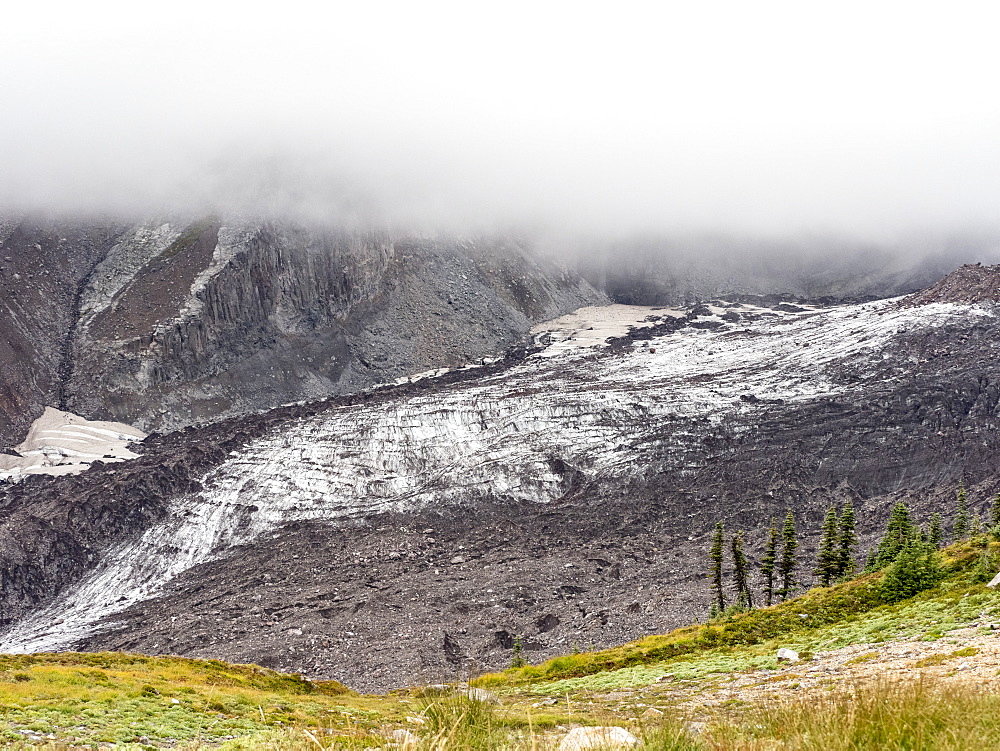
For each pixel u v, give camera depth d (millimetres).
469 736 16109
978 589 64625
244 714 43688
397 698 68062
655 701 49781
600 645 155125
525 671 83688
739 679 54938
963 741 13914
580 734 17094
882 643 55938
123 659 69938
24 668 56312
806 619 78750
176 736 35500
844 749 14078
